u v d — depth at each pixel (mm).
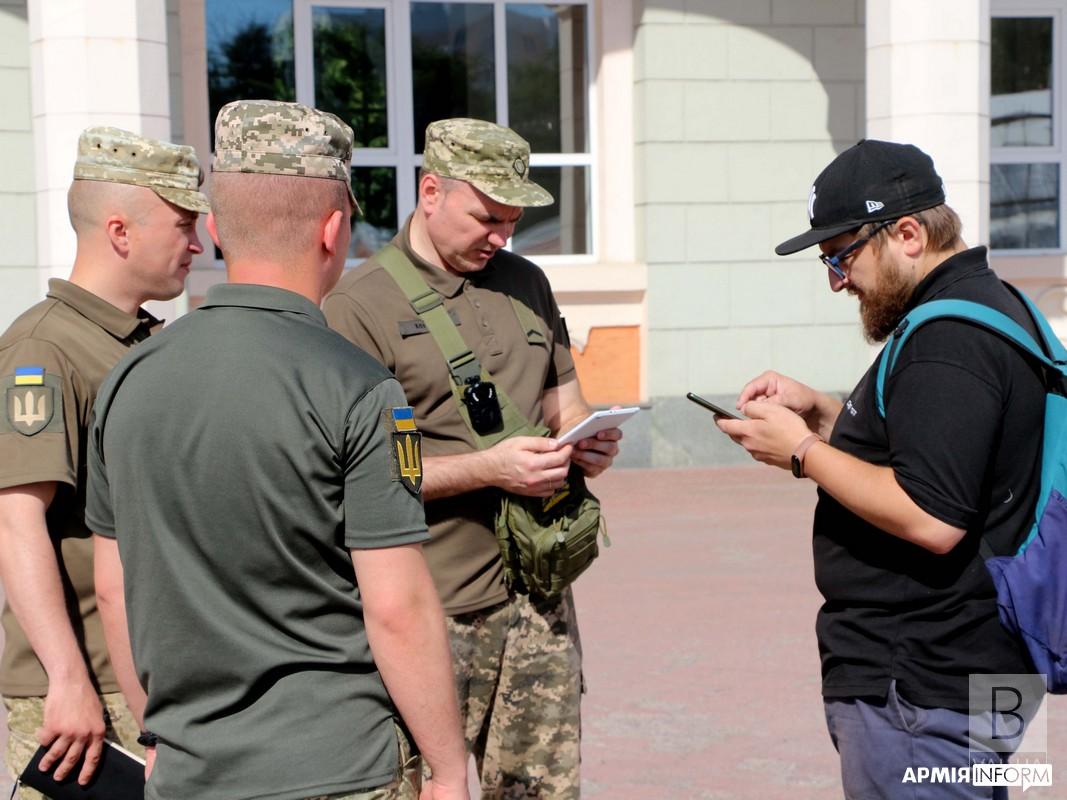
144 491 1945
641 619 5906
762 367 10180
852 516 2459
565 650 3117
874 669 2410
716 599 6223
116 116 7508
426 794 2043
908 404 2291
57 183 7508
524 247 10227
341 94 9836
